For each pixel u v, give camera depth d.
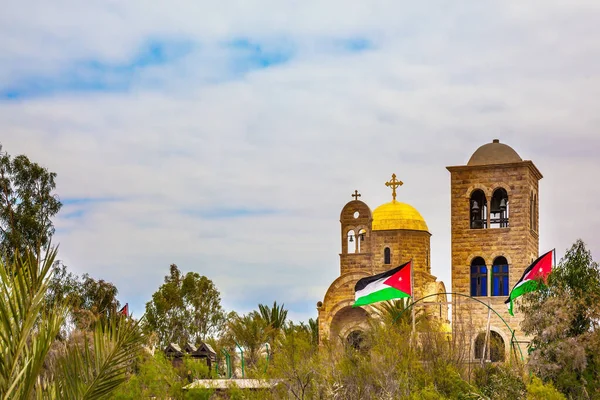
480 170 90.75
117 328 20.17
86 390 19.05
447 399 57.97
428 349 67.94
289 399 60.12
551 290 70.50
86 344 19.48
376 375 61.78
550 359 64.00
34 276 17.80
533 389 48.78
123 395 50.81
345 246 104.75
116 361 19.50
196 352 87.81
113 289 103.12
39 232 89.06
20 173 93.94
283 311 116.19
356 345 98.31
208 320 134.88
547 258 75.50
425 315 86.50
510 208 89.56
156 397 58.66
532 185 92.38
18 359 18.25
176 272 140.38
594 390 60.78
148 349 70.19
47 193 95.44
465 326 87.94
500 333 86.94
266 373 63.47
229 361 87.69
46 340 17.73
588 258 70.81
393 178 107.44
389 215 103.44
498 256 89.31
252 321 102.75
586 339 63.72
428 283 100.50
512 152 91.00
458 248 90.38
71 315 71.94
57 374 19.22
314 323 116.56
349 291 99.38
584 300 66.94
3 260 19.23
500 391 61.56
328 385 60.16
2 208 89.06
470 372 67.75
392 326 72.69
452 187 91.31
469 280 89.44
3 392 17.17
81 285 102.12
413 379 62.12
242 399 60.56
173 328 130.00
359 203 104.75
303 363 63.31
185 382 62.69
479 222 91.50
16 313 17.42
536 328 67.31
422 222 103.81
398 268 76.88
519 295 76.50
